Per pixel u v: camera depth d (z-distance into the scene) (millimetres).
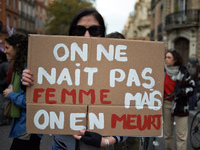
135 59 1402
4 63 4641
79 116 1382
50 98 1383
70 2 26766
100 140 1328
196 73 7090
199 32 17141
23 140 1877
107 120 1388
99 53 1392
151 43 1408
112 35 2094
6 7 35875
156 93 1414
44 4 54688
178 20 18516
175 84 3064
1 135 4410
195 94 7203
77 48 1386
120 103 1396
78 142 1440
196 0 17453
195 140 3998
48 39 1378
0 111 4930
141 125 1404
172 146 3336
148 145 2889
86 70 1388
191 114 6434
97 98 1388
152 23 28312
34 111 1378
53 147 1583
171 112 3150
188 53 18766
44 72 1380
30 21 46906
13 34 2096
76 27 1549
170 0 20500
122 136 1435
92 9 1577
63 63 1383
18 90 1899
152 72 1411
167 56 3104
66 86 1384
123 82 1399
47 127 1380
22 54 1967
